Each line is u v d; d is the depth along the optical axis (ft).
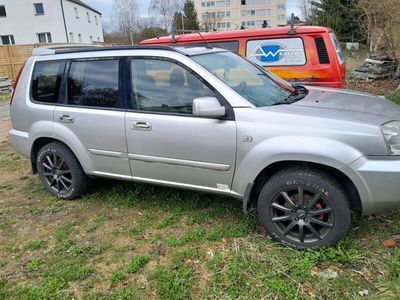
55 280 10.18
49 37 118.32
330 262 10.09
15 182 17.92
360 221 11.80
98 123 13.21
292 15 22.98
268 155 10.42
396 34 37.32
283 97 12.28
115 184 16.06
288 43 22.36
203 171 11.66
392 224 11.62
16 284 10.23
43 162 15.38
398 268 9.45
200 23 187.01
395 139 9.72
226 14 243.40
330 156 9.74
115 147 13.08
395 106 11.58
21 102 15.33
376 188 9.66
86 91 13.67
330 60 21.58
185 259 10.72
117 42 156.76
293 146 10.09
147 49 12.57
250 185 10.89
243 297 9.09
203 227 12.35
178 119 11.71
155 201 14.28
